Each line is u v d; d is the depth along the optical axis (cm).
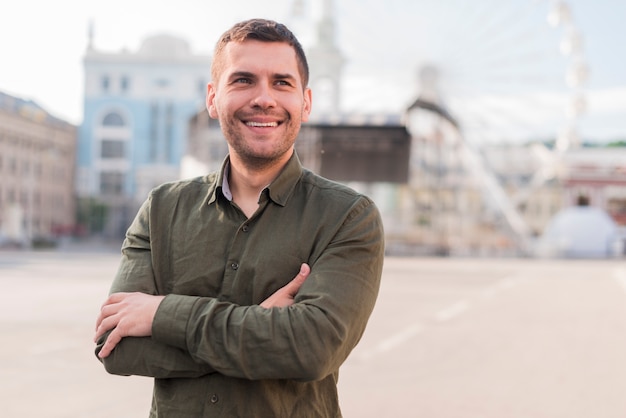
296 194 174
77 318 1141
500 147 7281
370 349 871
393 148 3512
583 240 6462
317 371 158
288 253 168
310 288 163
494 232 6153
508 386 650
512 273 3055
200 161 3728
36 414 527
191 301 161
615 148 7375
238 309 160
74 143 7194
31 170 6431
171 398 165
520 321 1201
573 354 841
